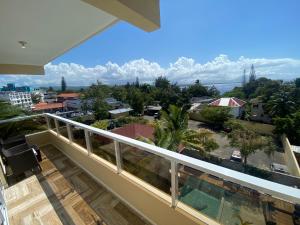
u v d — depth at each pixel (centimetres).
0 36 238
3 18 188
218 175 113
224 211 124
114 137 204
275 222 101
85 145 295
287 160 1089
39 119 429
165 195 164
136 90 3450
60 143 381
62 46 308
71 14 191
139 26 169
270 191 93
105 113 2747
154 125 739
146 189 177
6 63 408
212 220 131
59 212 206
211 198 129
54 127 414
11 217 201
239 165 820
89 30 239
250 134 1098
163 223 164
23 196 238
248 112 2102
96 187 250
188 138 696
